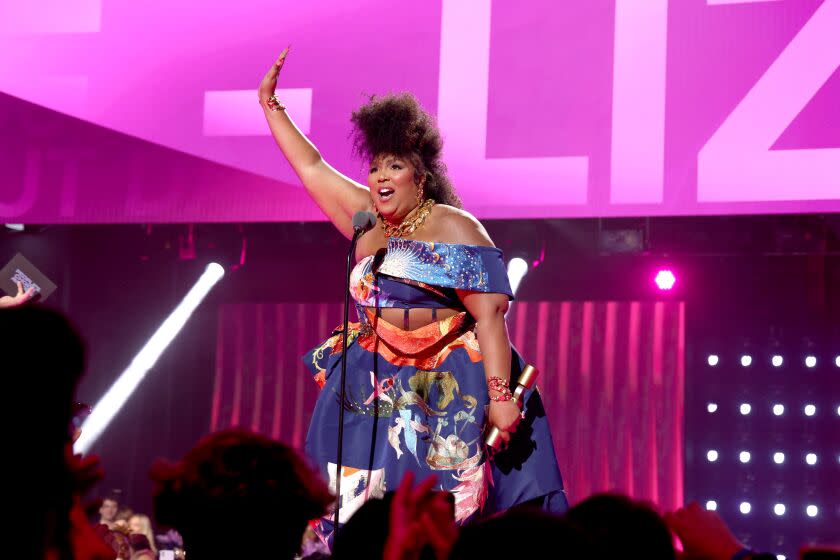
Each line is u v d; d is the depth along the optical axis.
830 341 20.41
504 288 5.88
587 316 21.53
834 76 11.77
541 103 12.38
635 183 12.20
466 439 5.83
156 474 3.17
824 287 20.53
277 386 23.09
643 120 12.20
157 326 22.59
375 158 6.02
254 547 3.08
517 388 5.89
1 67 13.45
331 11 12.66
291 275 23.23
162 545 17.23
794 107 11.86
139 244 20.88
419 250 5.88
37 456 2.37
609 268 21.45
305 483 3.17
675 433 20.88
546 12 12.41
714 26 12.09
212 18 13.05
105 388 22.66
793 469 20.30
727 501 20.50
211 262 20.94
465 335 6.02
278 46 12.83
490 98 12.45
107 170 13.58
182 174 13.32
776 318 20.70
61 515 2.50
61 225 20.47
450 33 12.48
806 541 20.05
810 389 20.44
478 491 5.80
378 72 12.55
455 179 12.49
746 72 11.98
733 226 18.61
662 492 20.77
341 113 12.54
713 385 20.88
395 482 5.82
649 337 21.23
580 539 2.26
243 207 13.30
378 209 6.04
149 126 13.22
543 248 18.89
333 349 6.23
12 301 6.07
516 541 2.23
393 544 2.77
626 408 21.12
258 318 23.31
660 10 12.22
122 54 13.27
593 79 12.32
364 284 6.02
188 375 23.41
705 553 3.48
